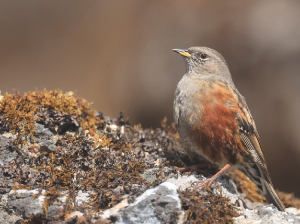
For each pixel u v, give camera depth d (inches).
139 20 766.5
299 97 593.0
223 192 273.1
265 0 673.0
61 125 276.4
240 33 654.5
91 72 749.3
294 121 587.8
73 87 729.6
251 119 311.0
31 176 255.1
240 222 240.2
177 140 365.4
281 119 594.6
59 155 269.9
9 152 260.2
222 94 285.0
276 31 634.8
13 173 250.4
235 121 285.9
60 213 236.5
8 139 262.7
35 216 234.7
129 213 233.9
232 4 689.6
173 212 232.4
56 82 734.5
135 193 252.7
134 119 685.3
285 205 371.6
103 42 777.6
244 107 306.0
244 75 629.0
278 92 605.9
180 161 306.2
